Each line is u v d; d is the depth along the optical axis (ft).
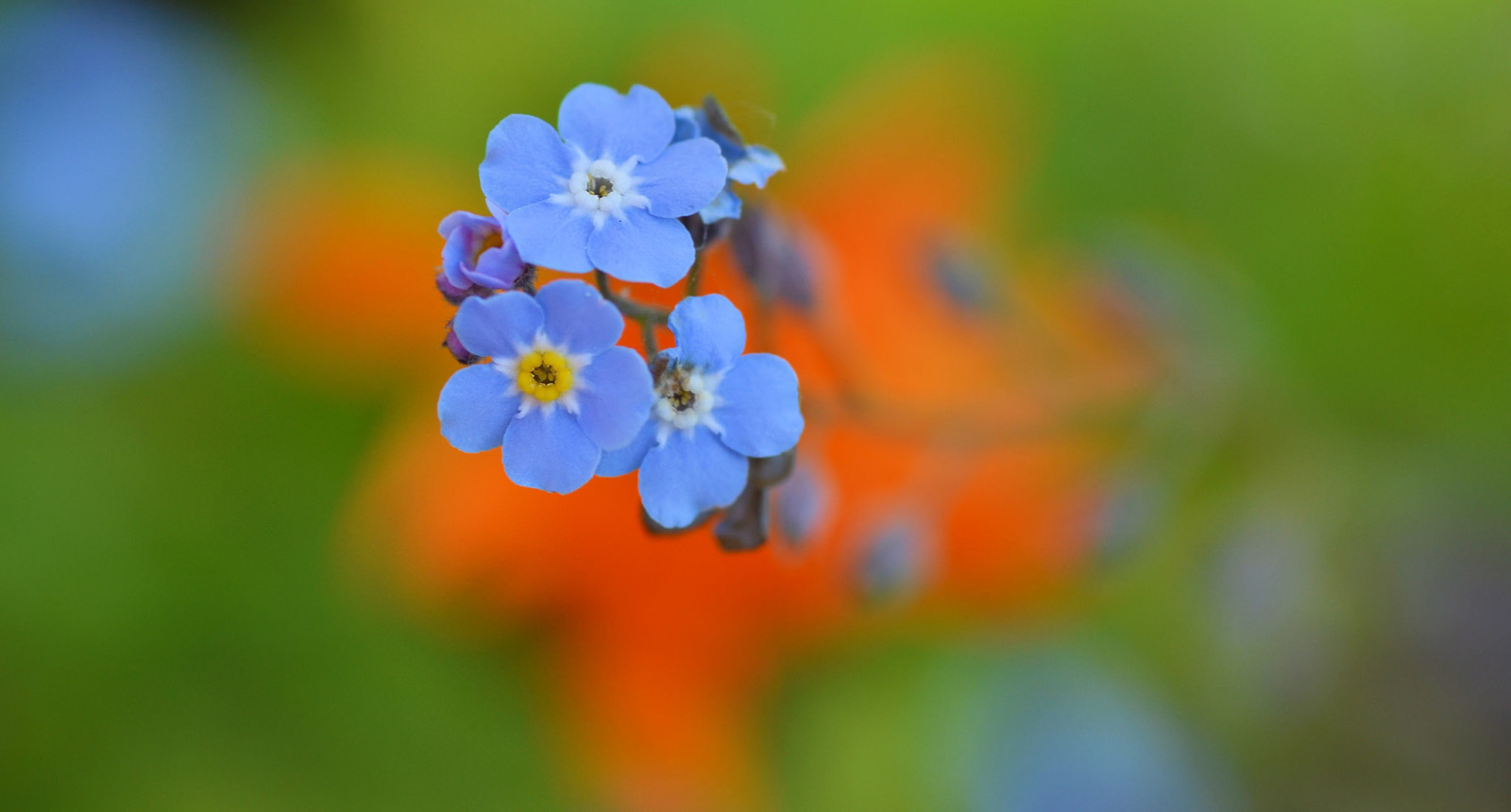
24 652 0.64
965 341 0.55
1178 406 0.56
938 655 0.65
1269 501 0.59
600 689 0.56
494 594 0.54
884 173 0.61
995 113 0.65
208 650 0.66
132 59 0.66
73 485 0.66
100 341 0.66
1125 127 0.70
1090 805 0.63
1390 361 0.68
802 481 0.42
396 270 0.60
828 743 0.65
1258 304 0.69
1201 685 0.65
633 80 0.66
